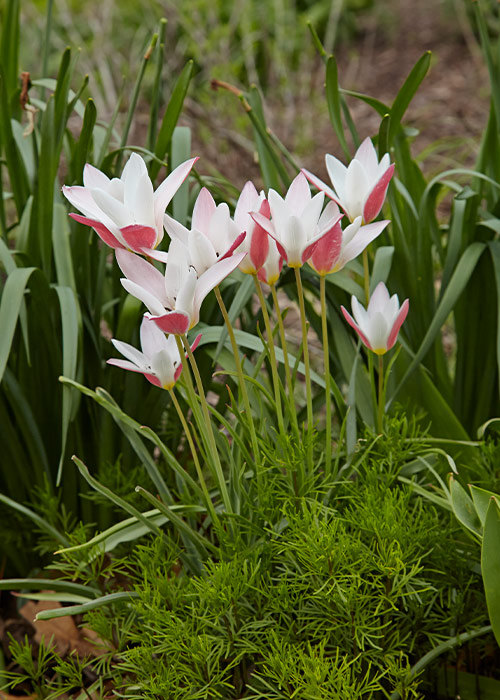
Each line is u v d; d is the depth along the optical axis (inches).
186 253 42.6
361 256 74.3
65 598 56.8
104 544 54.9
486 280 72.1
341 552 46.5
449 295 65.2
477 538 49.9
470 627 52.1
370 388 67.9
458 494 50.6
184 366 46.7
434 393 67.3
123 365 47.9
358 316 52.1
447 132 173.8
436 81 202.8
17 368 71.0
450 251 67.6
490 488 57.4
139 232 42.2
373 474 53.9
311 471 54.5
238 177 136.0
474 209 70.1
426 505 59.8
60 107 64.7
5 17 75.1
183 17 171.6
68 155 73.5
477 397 76.1
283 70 182.5
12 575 74.9
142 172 44.6
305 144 167.0
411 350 70.6
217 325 70.4
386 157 51.0
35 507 66.6
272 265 48.1
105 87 155.2
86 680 64.0
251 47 181.8
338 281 68.7
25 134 64.4
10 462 71.3
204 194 45.9
